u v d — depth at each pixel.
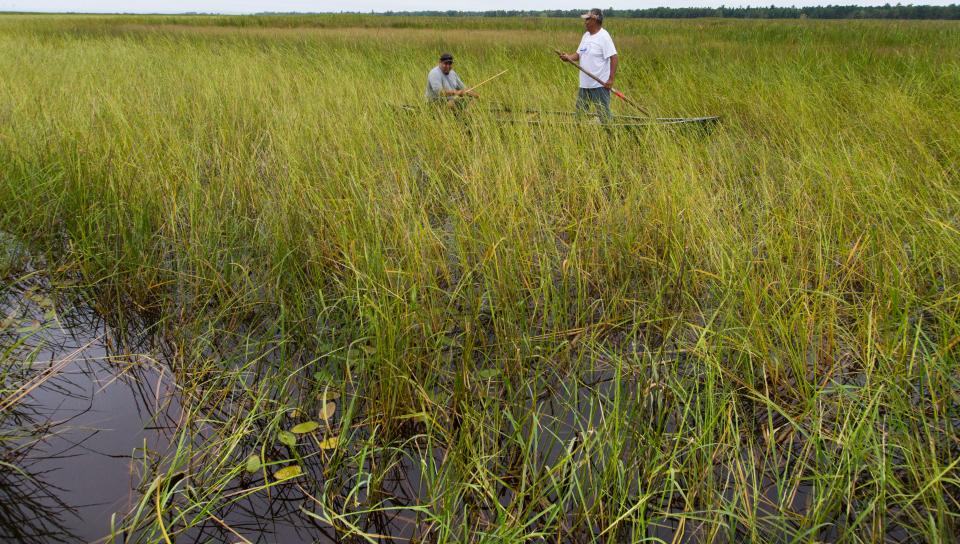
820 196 4.61
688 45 14.20
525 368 3.11
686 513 2.16
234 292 3.67
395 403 2.71
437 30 21.39
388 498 2.39
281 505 2.36
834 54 11.44
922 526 2.13
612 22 26.47
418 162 5.57
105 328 3.52
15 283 3.86
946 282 3.41
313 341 3.36
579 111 6.85
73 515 2.27
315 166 5.05
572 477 2.22
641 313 3.52
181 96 7.54
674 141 5.97
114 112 6.02
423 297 3.38
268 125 6.10
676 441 2.41
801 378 2.82
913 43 12.95
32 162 4.83
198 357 3.14
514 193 4.42
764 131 6.94
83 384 3.03
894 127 6.16
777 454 2.58
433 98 7.54
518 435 2.50
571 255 3.76
